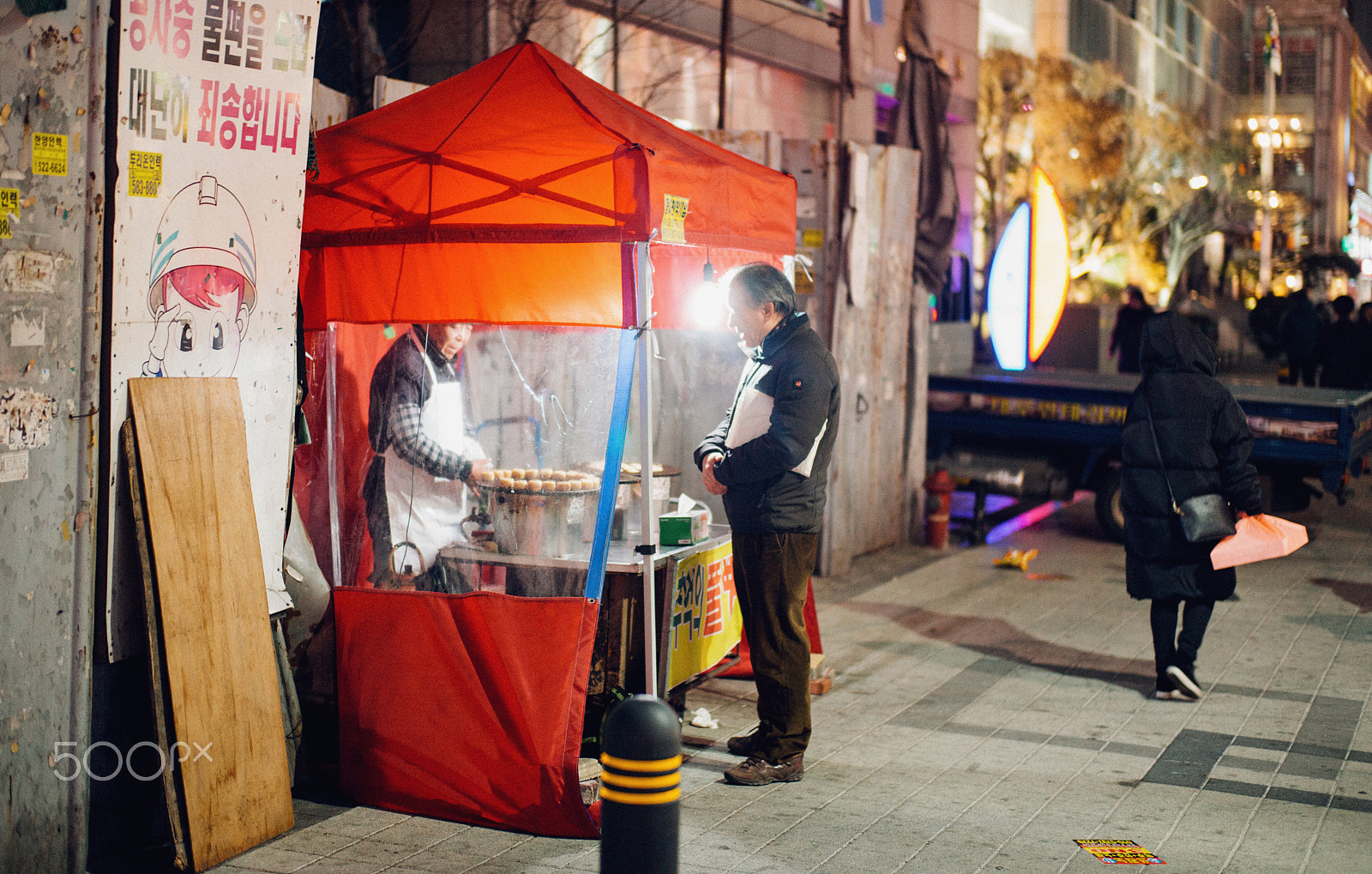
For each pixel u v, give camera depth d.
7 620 3.56
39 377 3.61
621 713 3.29
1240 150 46.84
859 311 9.36
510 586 4.77
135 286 3.87
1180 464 6.12
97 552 3.87
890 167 9.55
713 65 13.23
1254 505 6.08
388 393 5.00
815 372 4.77
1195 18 66.12
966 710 6.13
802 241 8.96
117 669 4.09
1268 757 5.39
